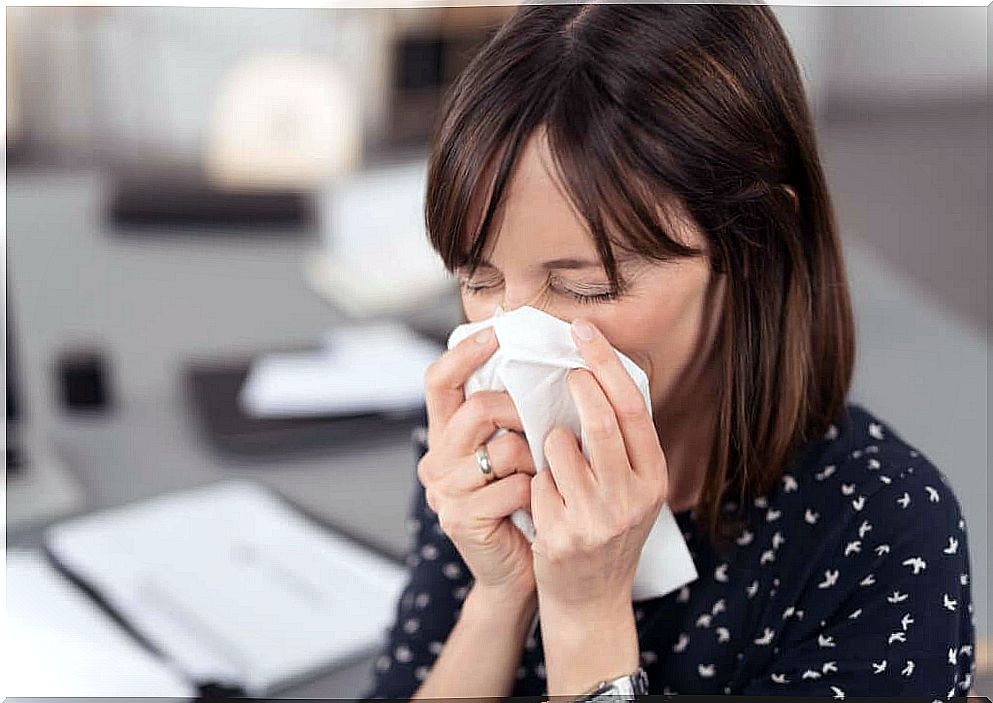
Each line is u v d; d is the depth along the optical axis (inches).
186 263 90.4
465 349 34.1
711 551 37.0
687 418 36.6
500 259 31.6
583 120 29.5
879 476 34.9
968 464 55.9
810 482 35.8
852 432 36.3
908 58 93.0
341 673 46.6
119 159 150.9
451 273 33.8
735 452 35.6
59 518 57.9
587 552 32.8
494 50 30.8
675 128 30.1
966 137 86.1
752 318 34.2
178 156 150.8
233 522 57.3
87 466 62.9
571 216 30.0
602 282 31.4
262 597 50.9
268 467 63.1
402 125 144.6
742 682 36.6
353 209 87.1
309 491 60.8
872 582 34.2
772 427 35.2
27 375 72.3
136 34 149.8
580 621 34.3
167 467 63.0
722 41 31.3
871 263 84.6
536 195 30.0
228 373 71.6
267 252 93.0
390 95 146.3
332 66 148.6
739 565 36.6
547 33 30.5
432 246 32.3
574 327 31.5
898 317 75.5
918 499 34.3
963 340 71.7
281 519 57.7
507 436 34.9
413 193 89.2
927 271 81.8
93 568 52.8
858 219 89.4
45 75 149.1
